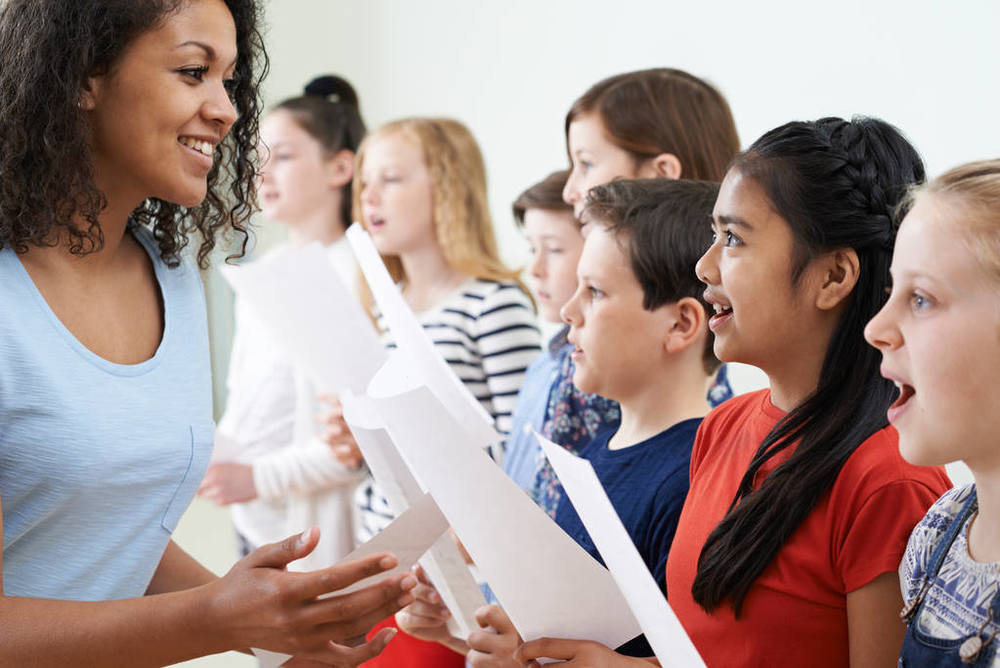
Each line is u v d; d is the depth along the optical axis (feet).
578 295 3.97
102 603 2.98
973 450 2.20
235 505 7.29
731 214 2.94
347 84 8.83
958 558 2.39
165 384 3.59
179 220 3.90
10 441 3.18
